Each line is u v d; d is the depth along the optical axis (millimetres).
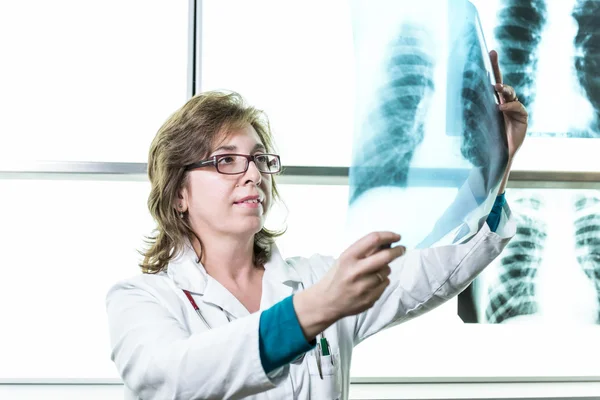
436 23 710
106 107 1553
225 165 954
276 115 1565
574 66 1538
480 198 694
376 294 577
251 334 625
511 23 1527
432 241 664
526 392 1536
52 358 1539
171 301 917
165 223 1003
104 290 1557
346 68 1572
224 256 994
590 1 1538
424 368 1595
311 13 1569
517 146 843
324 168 1516
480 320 1576
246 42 1560
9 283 1539
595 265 1574
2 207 1543
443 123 692
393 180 669
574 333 1594
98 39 1553
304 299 606
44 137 1538
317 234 1602
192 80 1545
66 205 1555
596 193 1567
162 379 687
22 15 1539
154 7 1562
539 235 1566
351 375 1590
